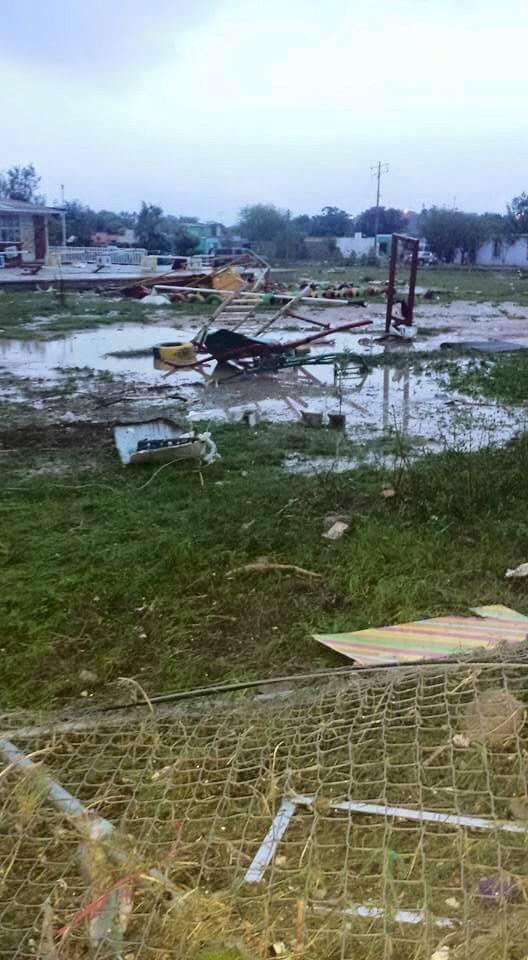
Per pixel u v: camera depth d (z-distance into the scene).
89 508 5.53
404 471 5.93
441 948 1.93
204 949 1.92
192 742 2.84
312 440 7.53
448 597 4.11
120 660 3.64
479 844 2.27
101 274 28.97
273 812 2.48
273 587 4.29
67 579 4.36
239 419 8.50
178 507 5.52
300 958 1.94
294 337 15.46
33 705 3.32
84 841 2.28
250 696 3.19
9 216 36.53
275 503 5.57
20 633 3.88
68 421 8.43
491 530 4.92
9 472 6.48
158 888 2.11
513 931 1.94
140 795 2.59
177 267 31.97
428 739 2.77
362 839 2.36
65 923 2.07
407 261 44.25
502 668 3.02
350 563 4.52
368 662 3.47
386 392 10.08
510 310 20.64
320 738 2.80
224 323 17.42
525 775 2.55
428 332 16.03
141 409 9.06
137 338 15.30
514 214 52.97
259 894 2.17
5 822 2.41
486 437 7.63
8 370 11.70
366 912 2.07
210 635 3.85
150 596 4.23
